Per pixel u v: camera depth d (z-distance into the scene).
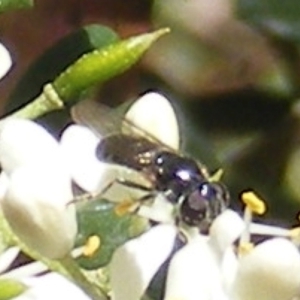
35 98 0.09
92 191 0.08
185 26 0.12
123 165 0.08
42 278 0.08
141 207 0.08
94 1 0.12
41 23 0.12
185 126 0.12
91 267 0.08
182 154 0.08
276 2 0.12
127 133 0.08
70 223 0.08
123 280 0.08
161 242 0.08
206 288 0.08
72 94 0.08
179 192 0.08
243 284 0.07
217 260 0.08
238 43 0.12
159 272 0.08
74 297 0.08
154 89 0.12
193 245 0.08
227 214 0.08
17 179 0.08
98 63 0.08
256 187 0.11
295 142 0.12
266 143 0.12
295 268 0.07
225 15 0.12
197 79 0.12
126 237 0.08
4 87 0.11
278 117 0.12
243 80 0.12
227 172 0.11
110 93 0.12
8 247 0.08
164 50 0.12
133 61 0.08
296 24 0.12
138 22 0.12
